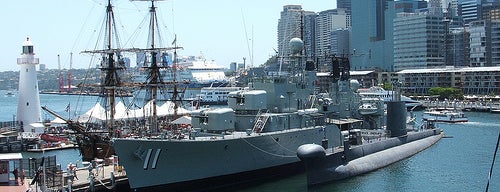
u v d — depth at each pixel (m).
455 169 71.19
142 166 52.41
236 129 65.94
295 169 67.19
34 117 103.88
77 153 90.81
